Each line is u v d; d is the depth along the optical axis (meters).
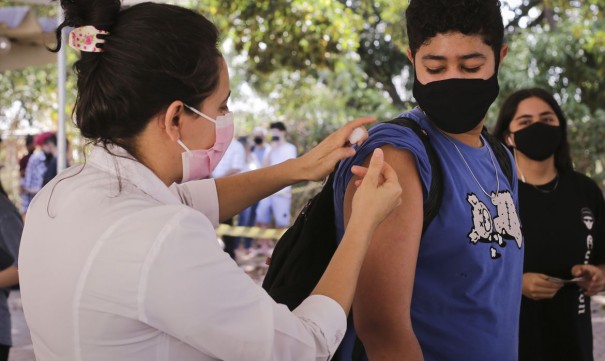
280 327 1.51
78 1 1.57
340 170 2.00
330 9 9.92
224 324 1.46
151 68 1.53
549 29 16.80
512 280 2.09
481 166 2.10
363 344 1.89
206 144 1.64
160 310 1.43
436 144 2.02
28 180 12.31
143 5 1.60
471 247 1.95
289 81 17.09
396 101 19.06
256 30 9.95
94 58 1.57
